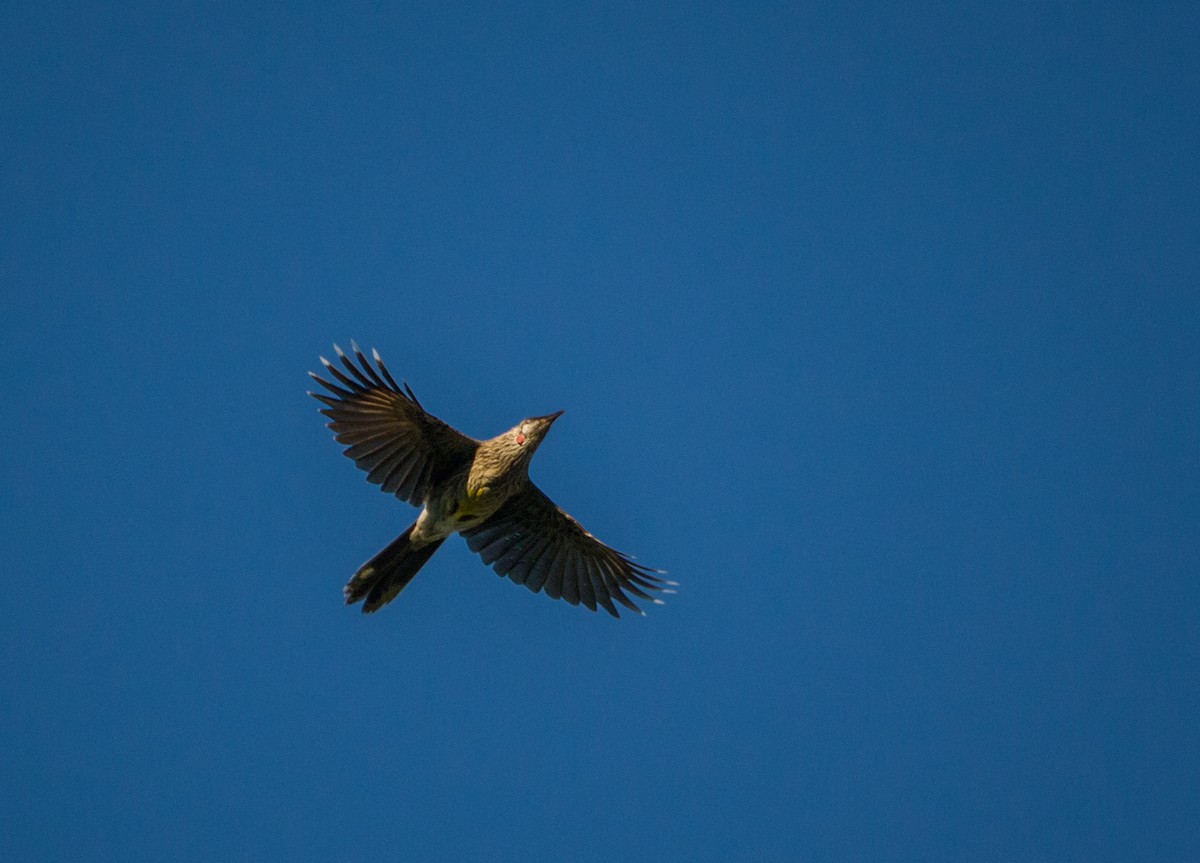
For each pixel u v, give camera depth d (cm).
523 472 1514
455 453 1466
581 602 1652
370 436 1427
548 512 1586
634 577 1638
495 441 1477
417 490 1470
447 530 1512
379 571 1512
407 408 1408
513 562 1622
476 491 1465
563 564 1636
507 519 1598
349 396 1402
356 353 1383
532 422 1493
